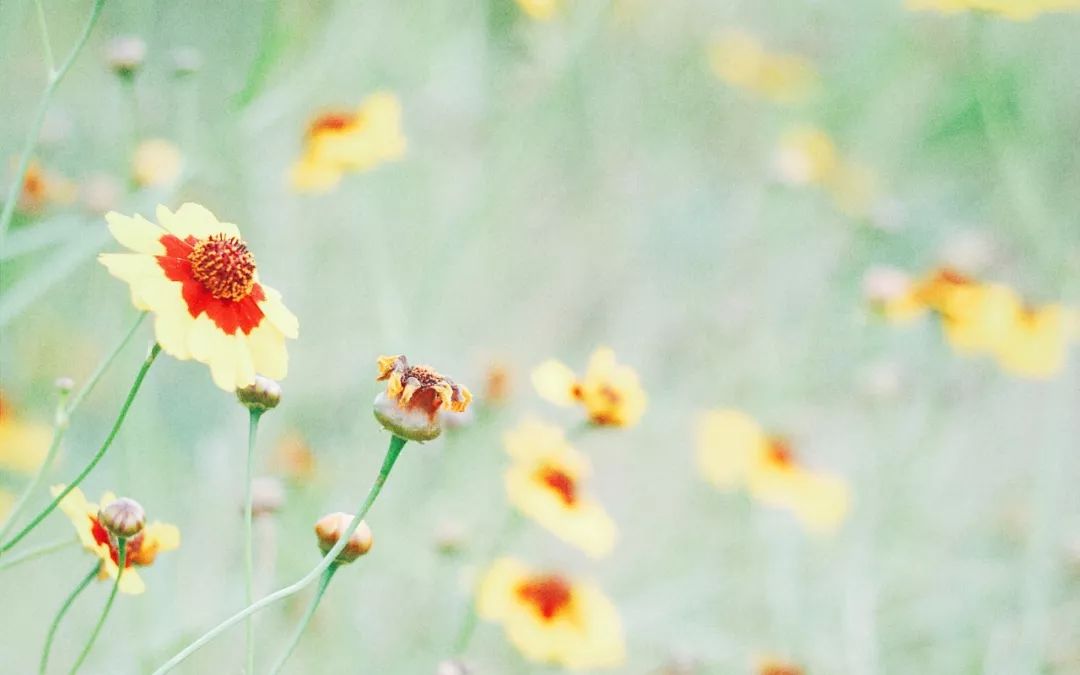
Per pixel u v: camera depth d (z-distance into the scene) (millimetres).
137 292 481
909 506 813
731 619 778
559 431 608
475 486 711
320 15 756
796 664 662
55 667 610
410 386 480
